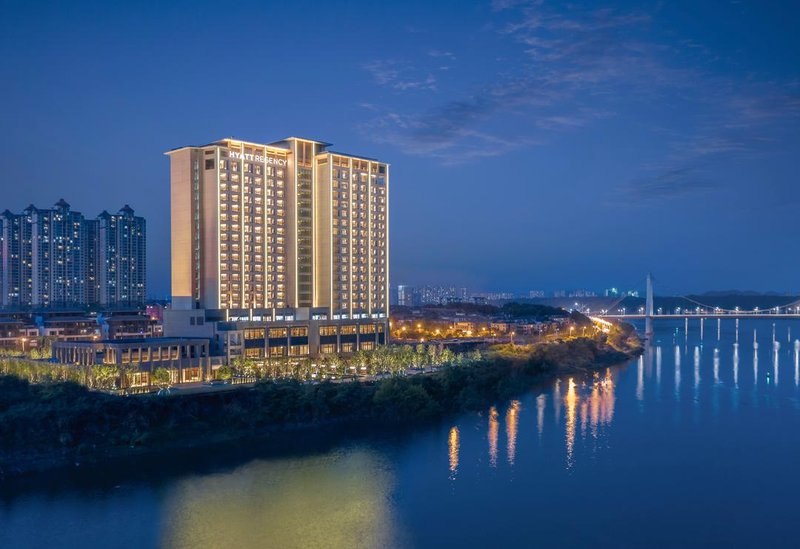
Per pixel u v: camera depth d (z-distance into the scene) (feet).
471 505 388.16
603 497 401.08
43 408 469.98
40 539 339.57
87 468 440.86
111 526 355.56
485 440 527.81
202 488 413.39
